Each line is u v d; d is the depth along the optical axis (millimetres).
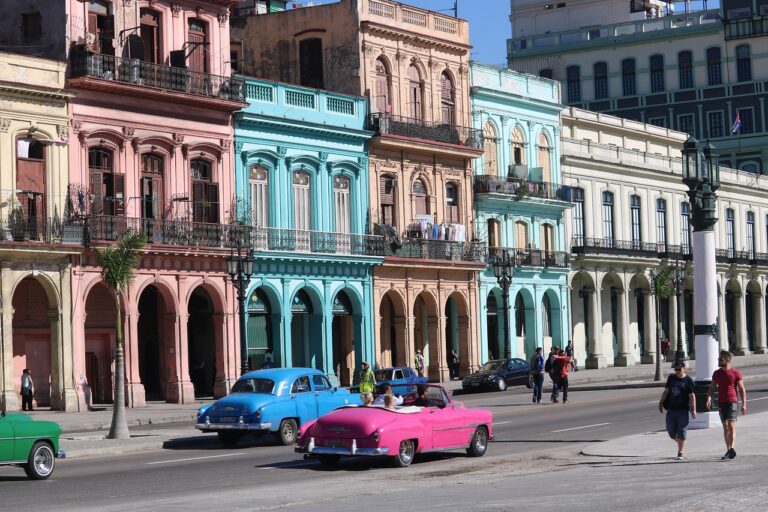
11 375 44562
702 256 31141
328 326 57969
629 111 103938
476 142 67500
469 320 66938
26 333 46312
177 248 49750
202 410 31969
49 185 46188
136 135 49625
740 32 101812
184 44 51500
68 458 29891
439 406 27219
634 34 103688
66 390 46000
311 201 58094
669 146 89875
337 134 59156
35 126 45812
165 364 51094
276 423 31594
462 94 67938
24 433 24641
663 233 85625
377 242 60500
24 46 47812
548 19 108438
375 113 61312
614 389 53688
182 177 51531
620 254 78875
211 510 19109
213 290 52156
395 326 62781
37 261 45406
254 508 19156
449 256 64938
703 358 30750
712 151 31406
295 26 62812
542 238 74188
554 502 18391
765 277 97125
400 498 19969
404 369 49906
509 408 42812
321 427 25578
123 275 37531
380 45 62594
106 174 48750
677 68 103500
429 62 65812
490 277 68812
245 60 64125
